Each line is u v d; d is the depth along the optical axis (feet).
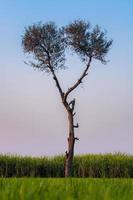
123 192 24.58
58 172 224.12
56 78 200.13
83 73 198.29
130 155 230.89
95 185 30.60
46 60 201.16
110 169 224.12
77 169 225.56
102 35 202.49
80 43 199.52
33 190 21.56
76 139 197.26
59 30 204.33
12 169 221.25
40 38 202.08
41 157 227.40
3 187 27.09
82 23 202.08
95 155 231.91
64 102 197.36
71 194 21.67
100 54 199.21
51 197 19.42
